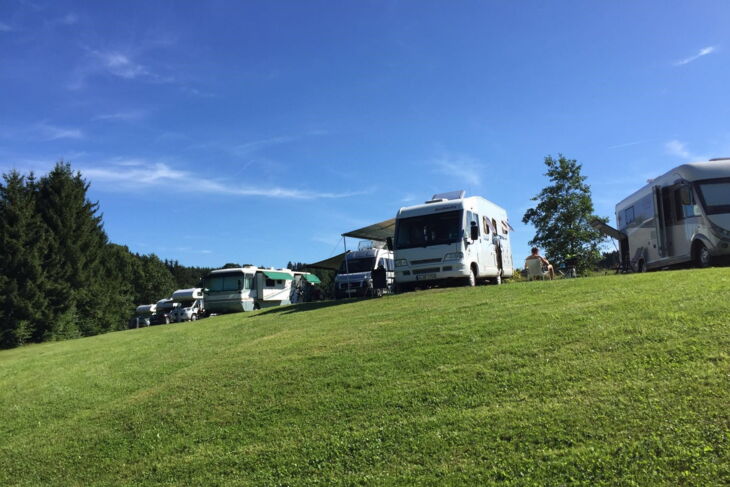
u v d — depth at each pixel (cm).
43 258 2805
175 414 733
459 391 602
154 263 8288
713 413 438
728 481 364
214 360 1011
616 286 1061
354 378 720
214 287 3045
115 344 1645
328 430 582
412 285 1691
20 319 2611
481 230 1803
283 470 520
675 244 1653
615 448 423
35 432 800
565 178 3281
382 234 2477
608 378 548
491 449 467
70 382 1084
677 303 773
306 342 1003
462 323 912
